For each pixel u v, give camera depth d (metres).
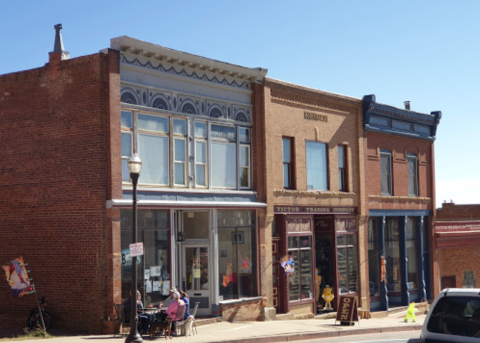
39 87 22.28
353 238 31.53
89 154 21.14
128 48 21.61
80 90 21.39
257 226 26.12
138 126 22.02
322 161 30.00
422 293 36.22
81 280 21.11
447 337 10.13
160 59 22.77
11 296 22.53
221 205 24.25
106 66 21.05
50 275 21.77
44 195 22.05
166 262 22.55
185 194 23.25
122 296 21.00
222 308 24.31
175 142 23.28
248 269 25.77
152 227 22.16
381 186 33.88
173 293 20.72
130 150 21.69
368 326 25.50
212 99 24.77
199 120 24.19
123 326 20.52
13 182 22.73
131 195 21.52
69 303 21.30
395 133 34.38
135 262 18.25
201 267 24.31
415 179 36.56
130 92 21.88
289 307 27.41
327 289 29.61
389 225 35.16
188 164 23.62
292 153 28.33
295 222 28.23
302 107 28.84
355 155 31.83
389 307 34.19
